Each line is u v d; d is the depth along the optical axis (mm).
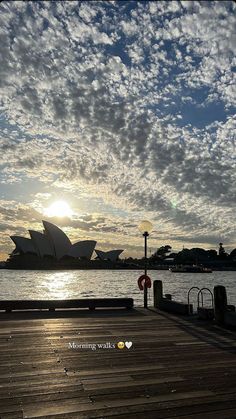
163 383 5117
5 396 4602
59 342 7449
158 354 6672
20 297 48781
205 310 10414
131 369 5750
